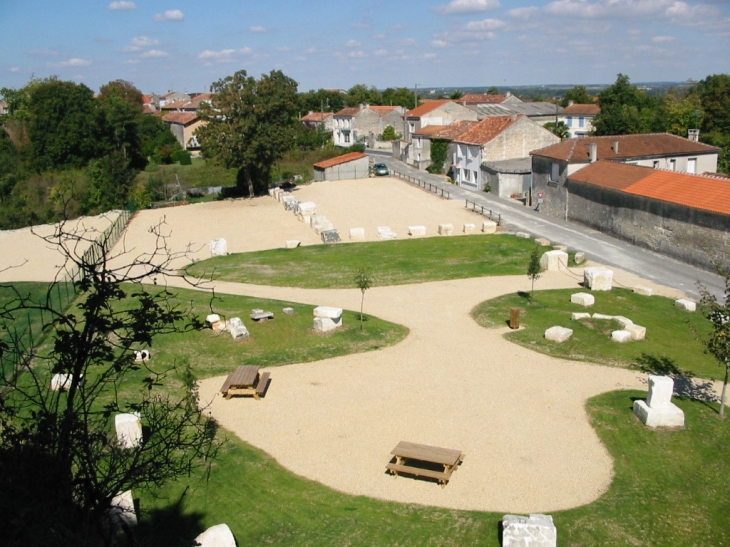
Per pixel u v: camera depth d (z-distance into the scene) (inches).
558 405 820.6
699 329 1100.5
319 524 586.2
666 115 3442.4
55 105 3282.5
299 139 3976.4
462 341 1052.5
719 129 3339.1
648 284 1355.8
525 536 531.5
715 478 650.2
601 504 608.1
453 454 668.7
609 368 935.0
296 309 1183.6
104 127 3518.7
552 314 1148.5
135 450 402.3
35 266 1656.0
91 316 318.0
